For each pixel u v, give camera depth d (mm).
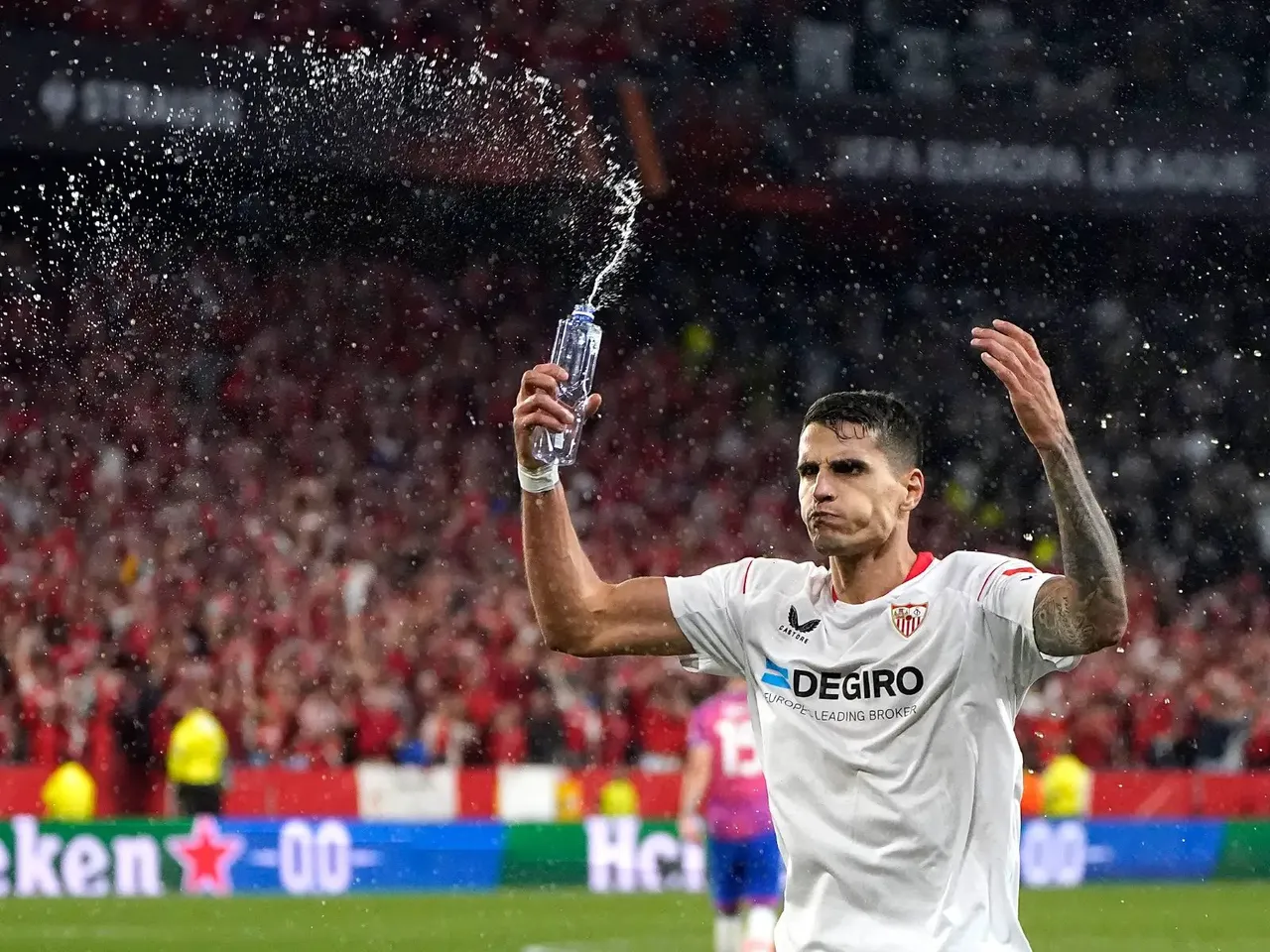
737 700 11133
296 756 19109
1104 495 29578
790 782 4059
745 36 26234
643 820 17703
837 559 4125
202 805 17062
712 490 28016
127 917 14500
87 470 23531
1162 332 30766
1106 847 19078
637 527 26922
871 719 3988
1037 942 14086
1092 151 26703
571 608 4266
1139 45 27438
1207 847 19359
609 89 25359
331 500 24531
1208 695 23656
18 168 24422
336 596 20922
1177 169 26766
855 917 3945
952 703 3955
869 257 30312
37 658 18703
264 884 16516
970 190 26469
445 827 17188
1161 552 29203
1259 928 15055
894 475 4078
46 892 15906
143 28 22844
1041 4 27344
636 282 29359
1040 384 3824
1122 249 30641
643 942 13430
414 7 24406
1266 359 30656
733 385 29484
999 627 3982
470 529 24547
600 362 28859
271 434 25297
